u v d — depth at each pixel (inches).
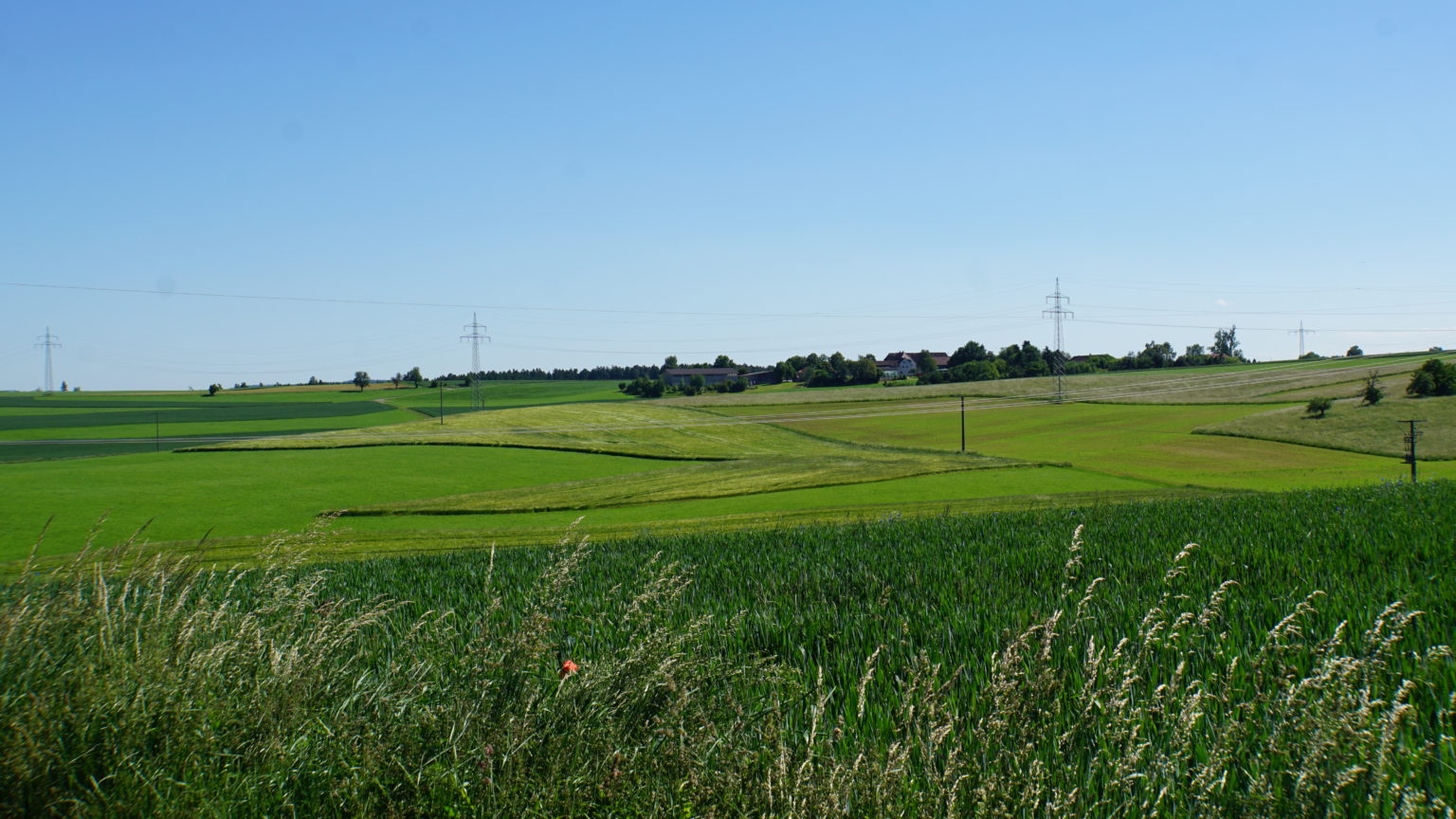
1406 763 177.2
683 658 216.4
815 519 1418.6
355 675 223.8
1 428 4325.8
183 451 3122.5
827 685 261.0
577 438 3550.7
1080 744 197.3
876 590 432.8
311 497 2188.7
